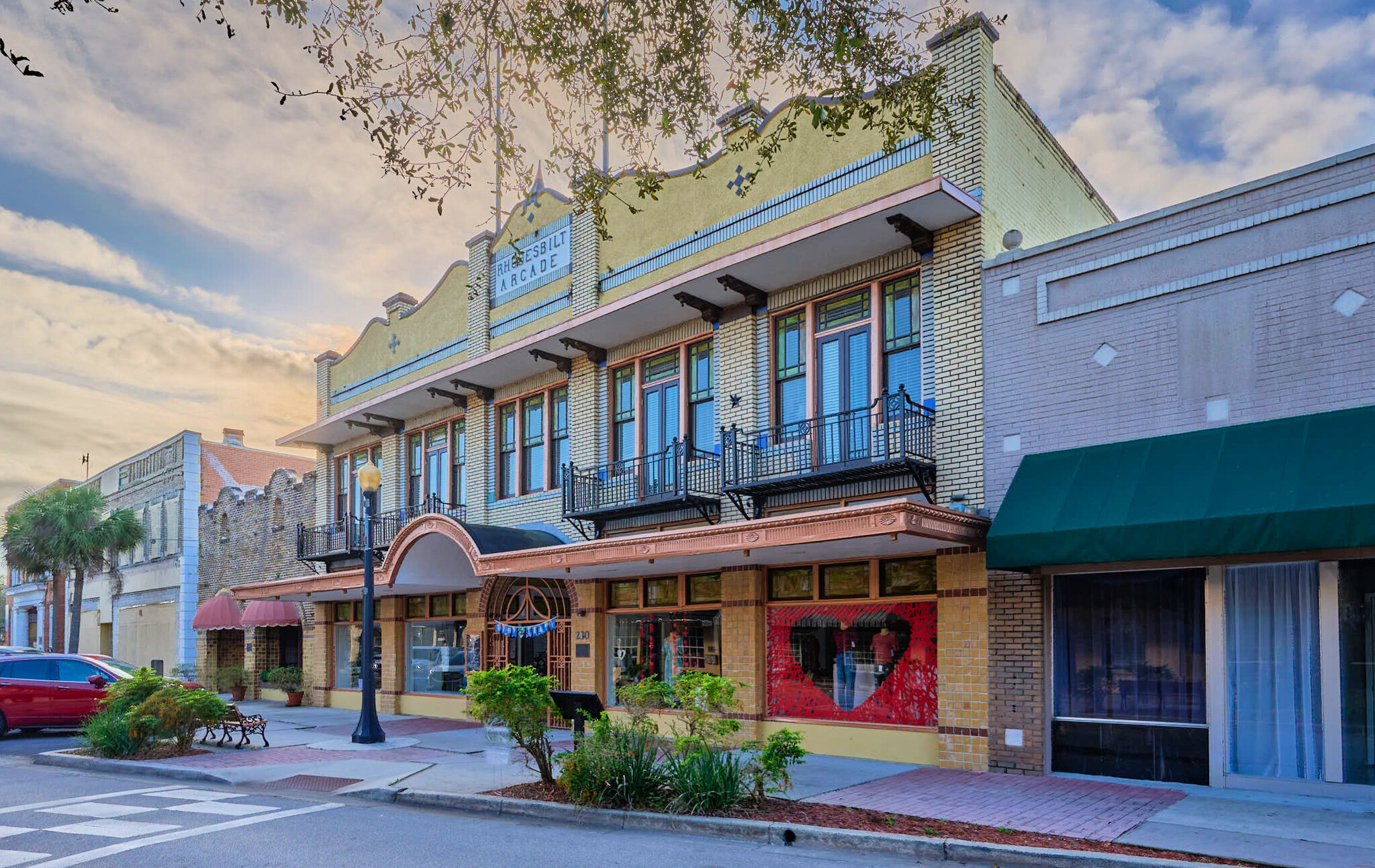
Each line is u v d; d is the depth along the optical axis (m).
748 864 7.68
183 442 32.19
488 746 15.43
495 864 7.67
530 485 19.52
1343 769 9.67
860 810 9.35
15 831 9.05
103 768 13.95
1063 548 10.60
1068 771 11.39
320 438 25.16
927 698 12.69
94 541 33.62
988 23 13.07
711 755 9.85
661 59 9.78
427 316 22.53
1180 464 10.44
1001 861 7.75
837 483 13.43
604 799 9.77
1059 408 11.77
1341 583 9.87
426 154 9.26
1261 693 10.24
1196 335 10.81
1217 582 10.61
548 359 18.19
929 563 12.91
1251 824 8.55
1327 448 9.45
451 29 8.93
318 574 24.84
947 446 12.68
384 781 11.91
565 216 18.94
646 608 16.53
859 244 13.32
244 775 12.55
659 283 14.95
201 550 31.41
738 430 14.42
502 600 19.53
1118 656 11.25
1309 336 10.05
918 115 10.51
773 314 15.10
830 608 13.89
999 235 13.09
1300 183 10.28
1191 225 10.99
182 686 15.14
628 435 17.41
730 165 15.76
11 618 51.66
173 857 7.92
